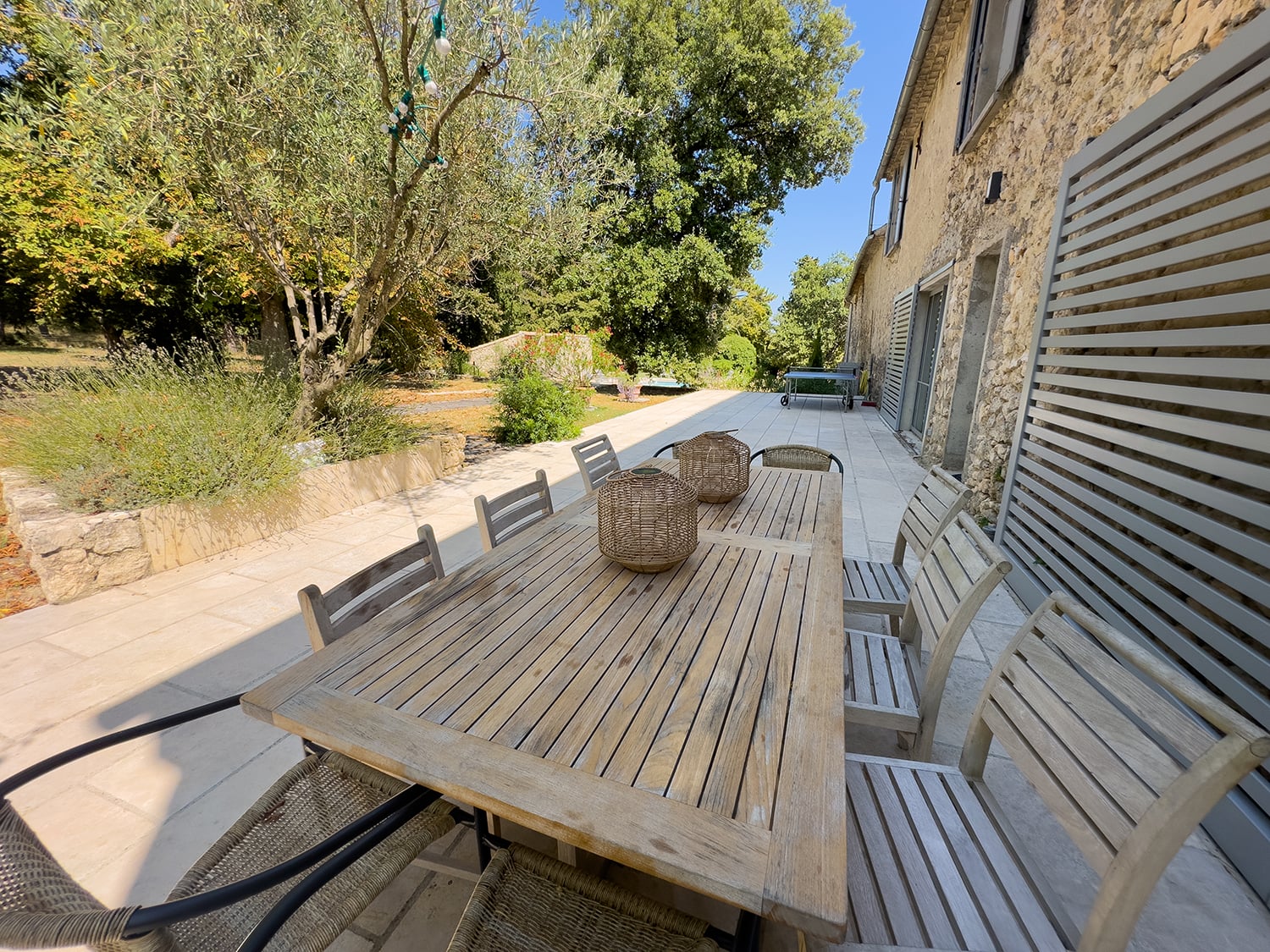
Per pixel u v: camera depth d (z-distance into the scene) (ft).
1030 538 9.80
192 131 10.63
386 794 4.24
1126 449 7.32
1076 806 3.15
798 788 2.96
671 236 47.88
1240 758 2.37
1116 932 2.73
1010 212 13.61
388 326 35.70
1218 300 5.74
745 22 42.47
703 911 4.53
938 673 4.75
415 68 11.64
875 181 36.14
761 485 8.93
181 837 5.20
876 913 3.23
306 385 15.02
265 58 11.00
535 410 24.30
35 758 6.12
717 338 57.11
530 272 18.88
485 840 4.19
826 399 40.34
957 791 4.12
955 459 18.21
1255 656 4.90
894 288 31.96
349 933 4.38
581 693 3.76
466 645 4.34
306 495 13.66
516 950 3.15
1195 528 5.72
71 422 11.43
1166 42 7.64
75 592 9.70
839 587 5.32
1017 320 12.58
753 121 46.85
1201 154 6.25
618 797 2.90
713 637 4.44
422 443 17.79
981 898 3.32
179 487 11.33
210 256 22.45
